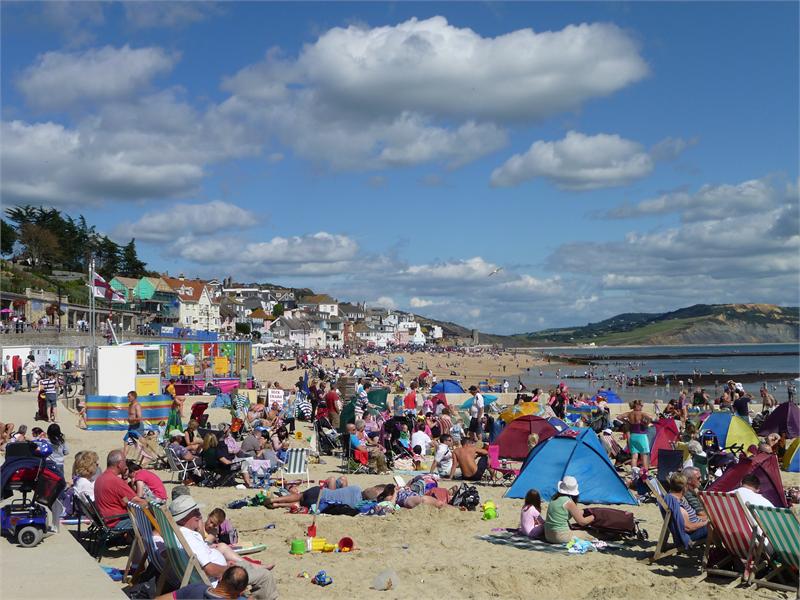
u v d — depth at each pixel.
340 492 12.15
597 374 109.44
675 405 27.23
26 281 70.12
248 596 7.20
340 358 123.31
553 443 14.01
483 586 8.38
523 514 10.84
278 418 22.39
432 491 12.73
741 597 7.82
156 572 7.71
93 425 22.38
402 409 26.55
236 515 11.81
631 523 10.41
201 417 19.73
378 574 8.85
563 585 8.44
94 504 9.13
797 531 7.77
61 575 7.18
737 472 10.13
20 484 8.59
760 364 147.12
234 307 147.62
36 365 37.44
